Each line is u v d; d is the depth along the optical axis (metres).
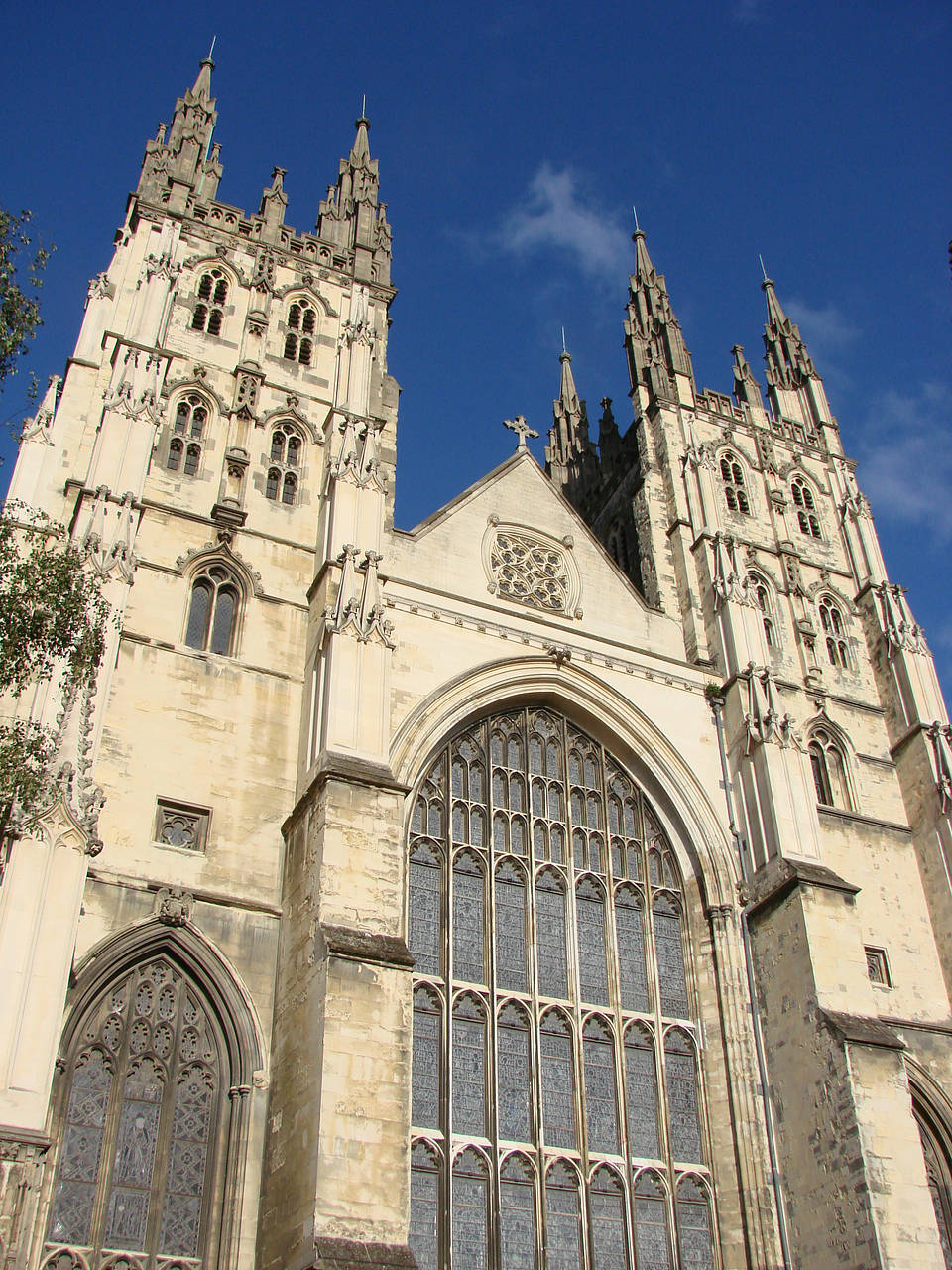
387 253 73.00
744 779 55.81
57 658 41.34
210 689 48.50
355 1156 35.72
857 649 68.12
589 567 62.50
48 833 37.47
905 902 57.91
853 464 79.12
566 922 49.72
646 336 79.50
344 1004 38.09
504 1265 40.78
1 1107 33.03
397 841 43.19
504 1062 45.00
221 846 44.75
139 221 64.25
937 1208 49.34
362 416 61.47
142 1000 40.75
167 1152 38.59
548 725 55.31
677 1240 44.00
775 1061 47.97
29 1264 34.38
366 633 48.53
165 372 58.03
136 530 49.22
